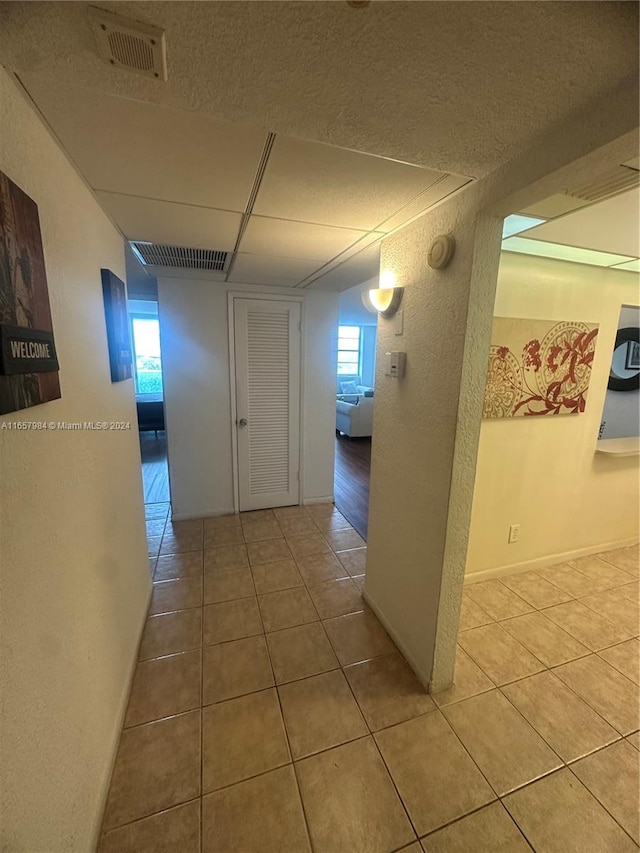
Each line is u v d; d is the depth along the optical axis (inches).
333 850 43.6
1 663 27.7
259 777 50.7
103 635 51.4
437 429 58.3
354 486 166.6
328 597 89.4
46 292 36.6
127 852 43.1
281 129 38.0
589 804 48.4
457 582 60.3
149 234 70.7
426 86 31.5
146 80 31.0
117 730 54.8
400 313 67.5
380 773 51.4
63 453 40.4
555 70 29.6
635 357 140.4
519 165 41.8
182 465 126.3
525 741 56.3
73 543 42.3
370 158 43.2
